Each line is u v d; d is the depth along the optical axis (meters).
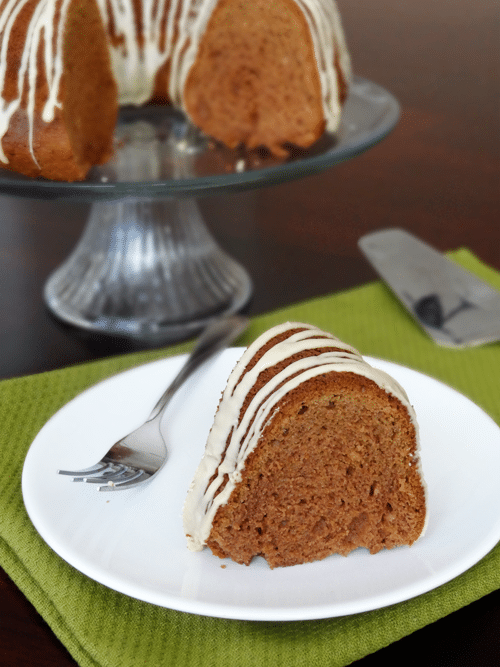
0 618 0.50
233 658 0.47
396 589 0.47
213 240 0.84
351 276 0.82
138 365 0.64
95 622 0.48
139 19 0.82
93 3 0.78
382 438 0.51
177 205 0.81
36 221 0.94
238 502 0.51
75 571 0.50
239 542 0.50
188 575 0.49
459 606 0.49
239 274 0.82
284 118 0.80
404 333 0.70
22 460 0.57
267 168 0.69
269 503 0.51
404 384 0.59
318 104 0.79
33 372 0.70
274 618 0.46
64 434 0.56
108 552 0.49
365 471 0.51
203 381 0.61
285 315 0.72
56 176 0.74
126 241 0.79
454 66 1.42
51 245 0.89
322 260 0.85
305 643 0.47
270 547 0.50
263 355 0.54
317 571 0.50
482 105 1.28
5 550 0.52
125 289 0.78
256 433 0.51
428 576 0.48
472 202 0.99
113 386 0.60
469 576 0.50
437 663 0.48
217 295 0.79
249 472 0.51
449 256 0.81
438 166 1.09
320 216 0.95
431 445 0.55
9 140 0.72
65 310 0.77
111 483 0.53
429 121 1.23
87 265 0.80
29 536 0.51
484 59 1.45
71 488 0.53
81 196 0.67
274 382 0.52
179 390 0.61
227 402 0.54
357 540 0.51
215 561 0.50
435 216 0.95
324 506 0.51
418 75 1.39
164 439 0.57
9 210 0.97
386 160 1.11
